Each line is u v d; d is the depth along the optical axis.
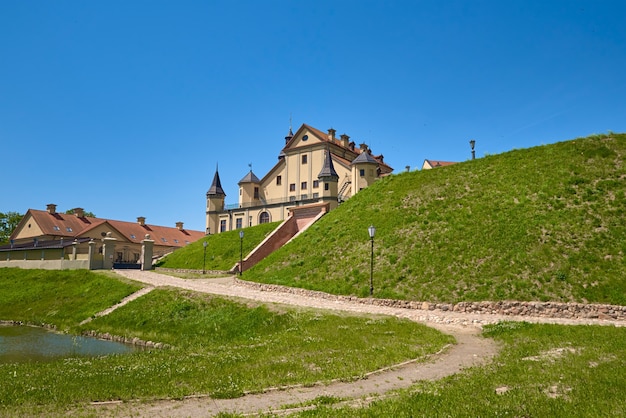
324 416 7.34
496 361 11.62
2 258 58.84
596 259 21.41
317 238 34.12
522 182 29.53
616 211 24.08
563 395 8.20
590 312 18.84
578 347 12.76
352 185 56.56
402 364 11.80
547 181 28.48
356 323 18.44
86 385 10.45
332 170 56.75
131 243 76.19
